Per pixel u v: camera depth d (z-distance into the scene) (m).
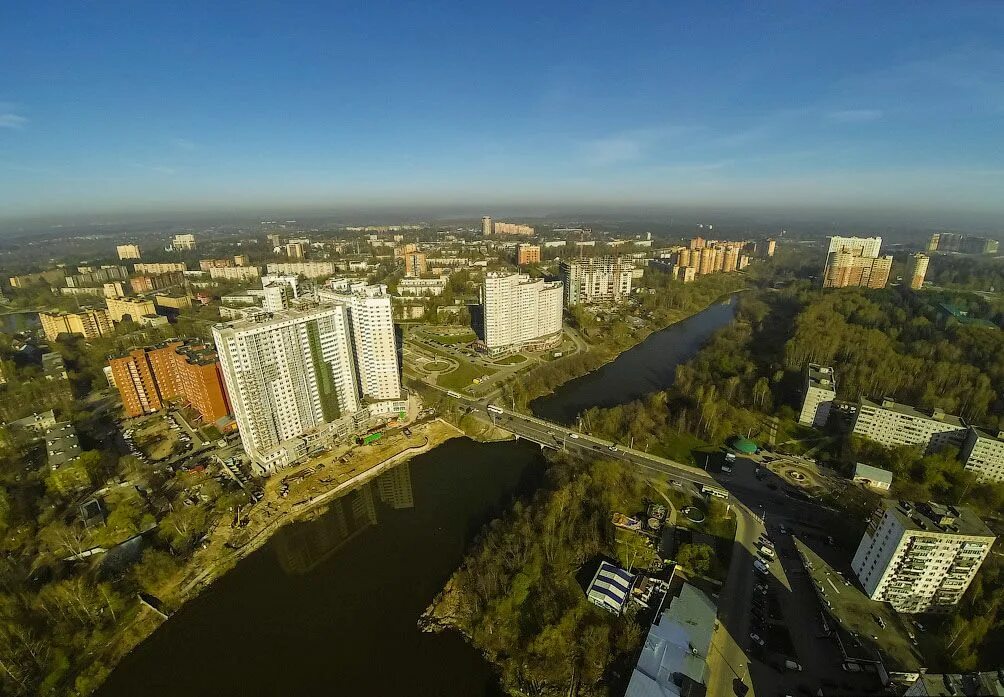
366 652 162.00
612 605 168.25
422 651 161.50
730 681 146.00
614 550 194.88
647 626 163.25
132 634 168.12
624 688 144.38
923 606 164.25
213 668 157.88
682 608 160.62
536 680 148.75
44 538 199.75
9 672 146.62
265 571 198.62
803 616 167.75
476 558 191.12
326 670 156.38
